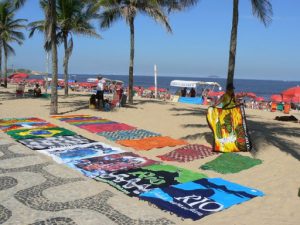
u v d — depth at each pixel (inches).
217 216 214.8
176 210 219.1
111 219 202.2
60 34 1018.1
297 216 218.2
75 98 947.3
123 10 778.2
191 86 1441.9
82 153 346.3
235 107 392.8
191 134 454.3
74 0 989.8
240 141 377.4
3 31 1416.1
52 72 585.6
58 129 460.1
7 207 215.0
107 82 1813.5
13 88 1486.2
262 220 211.3
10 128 458.6
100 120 546.9
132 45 818.2
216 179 280.7
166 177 280.1
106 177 276.5
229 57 478.6
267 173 303.9
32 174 277.9
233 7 471.8
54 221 197.2
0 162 308.3
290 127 554.9
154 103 893.8
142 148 378.9
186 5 565.0
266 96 2925.7
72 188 249.1
